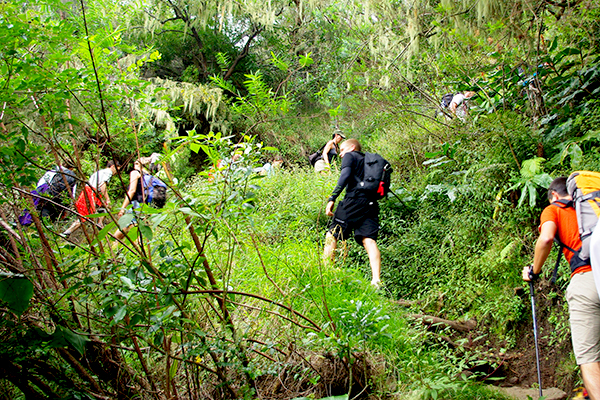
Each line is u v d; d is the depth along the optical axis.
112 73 1.93
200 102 10.80
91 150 2.06
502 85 4.97
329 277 3.71
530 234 4.29
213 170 2.00
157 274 1.72
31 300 1.71
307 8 11.53
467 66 5.33
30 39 1.61
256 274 3.40
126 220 1.59
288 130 10.95
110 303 1.66
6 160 1.66
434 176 5.71
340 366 2.55
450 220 5.16
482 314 4.17
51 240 1.93
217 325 2.34
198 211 1.89
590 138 4.05
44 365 1.69
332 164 7.33
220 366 2.05
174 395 1.92
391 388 2.65
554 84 4.85
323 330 2.53
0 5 1.56
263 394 2.42
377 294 3.96
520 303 3.96
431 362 3.06
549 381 3.38
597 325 2.50
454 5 4.98
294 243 4.44
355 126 8.20
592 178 2.71
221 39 15.20
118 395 1.89
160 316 1.75
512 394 3.14
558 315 3.66
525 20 4.87
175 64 16.36
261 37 15.49
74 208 2.03
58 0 1.78
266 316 2.74
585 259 2.60
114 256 1.87
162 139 2.14
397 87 6.63
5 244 1.80
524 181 4.16
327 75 10.64
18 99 1.69
